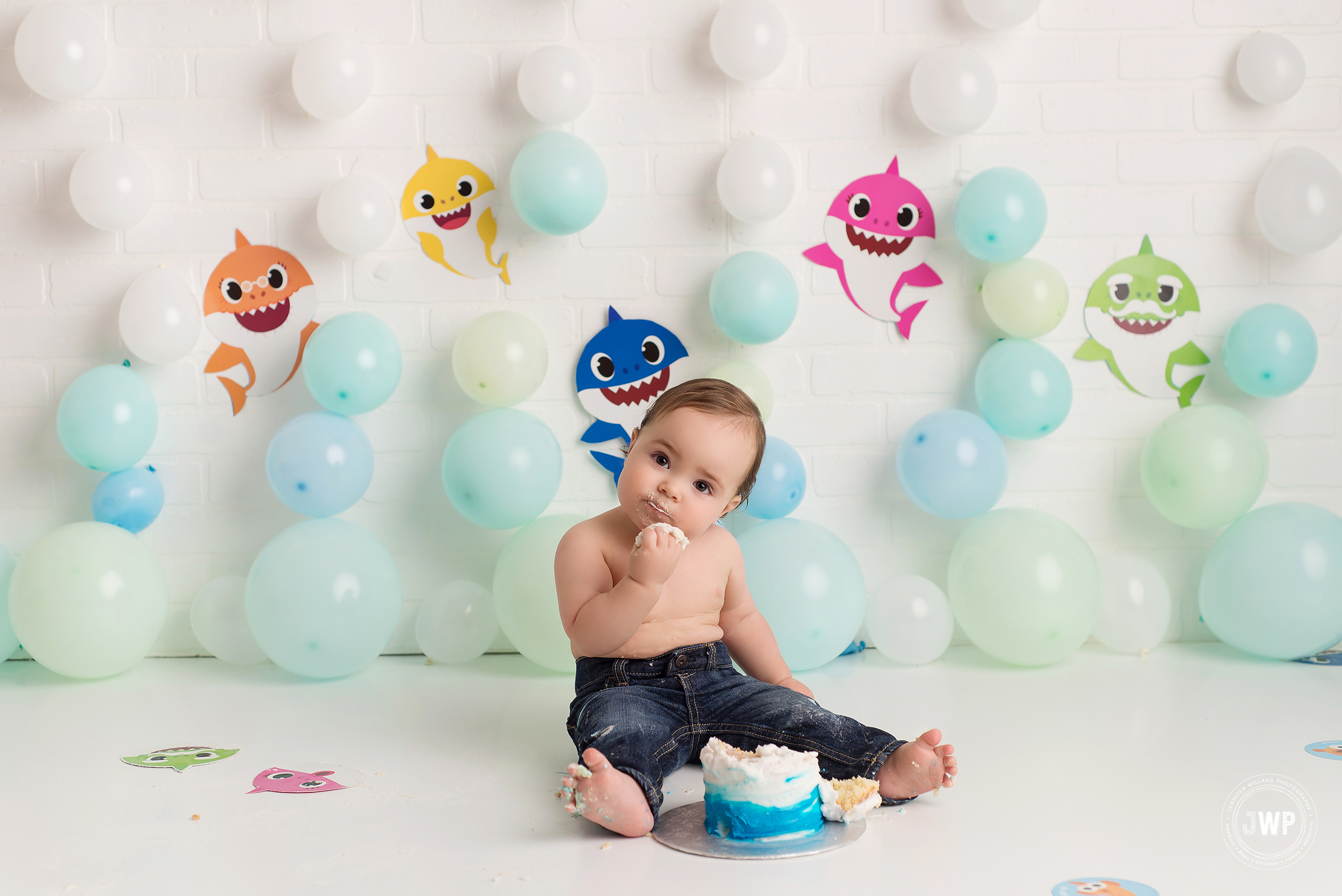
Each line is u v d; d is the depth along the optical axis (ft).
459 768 5.19
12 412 7.66
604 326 7.76
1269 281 7.82
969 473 7.07
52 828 4.37
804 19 7.69
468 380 7.18
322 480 6.98
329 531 7.00
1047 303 7.29
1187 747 5.33
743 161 7.25
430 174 7.68
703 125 7.70
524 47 7.64
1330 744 5.35
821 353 7.82
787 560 6.84
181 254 7.66
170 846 4.16
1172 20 7.70
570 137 7.31
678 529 4.83
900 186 7.76
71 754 5.44
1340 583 6.81
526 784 4.93
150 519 7.45
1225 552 7.14
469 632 7.30
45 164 7.60
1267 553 6.93
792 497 7.24
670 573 4.85
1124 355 7.83
